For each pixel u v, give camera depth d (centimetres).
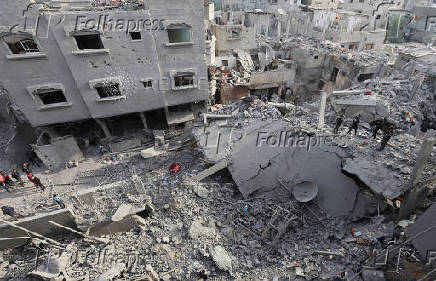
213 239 1258
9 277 1212
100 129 2391
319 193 1321
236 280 1073
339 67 2861
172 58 2039
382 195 1097
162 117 2544
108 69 1897
